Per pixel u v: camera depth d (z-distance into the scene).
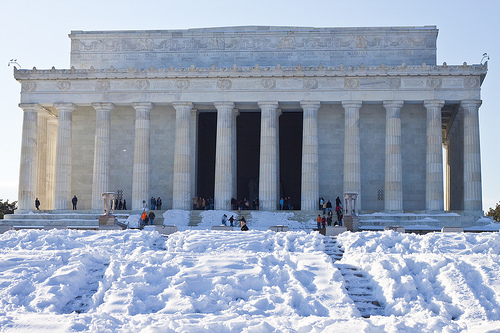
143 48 85.75
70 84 81.31
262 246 41.66
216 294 30.97
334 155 84.31
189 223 75.94
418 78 78.31
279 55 84.31
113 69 80.62
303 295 30.80
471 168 77.25
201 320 27.11
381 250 40.19
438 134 77.88
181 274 32.78
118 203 83.12
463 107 78.12
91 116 87.38
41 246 39.81
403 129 84.25
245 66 84.50
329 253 40.75
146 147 80.62
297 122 94.75
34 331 24.73
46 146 89.38
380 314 29.98
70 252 36.84
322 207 78.25
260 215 76.06
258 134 95.94
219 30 86.25
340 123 84.62
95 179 80.62
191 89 80.19
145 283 31.97
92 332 24.48
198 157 89.75
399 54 83.44
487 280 31.56
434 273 32.88
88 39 86.56
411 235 43.59
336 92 78.94
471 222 73.62
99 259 36.59
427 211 77.31
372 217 76.12
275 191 79.06
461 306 29.73
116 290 31.31
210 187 93.25
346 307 29.89
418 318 28.02
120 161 86.69
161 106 86.31
